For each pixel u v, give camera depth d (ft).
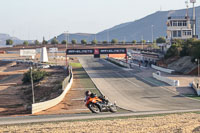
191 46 297.53
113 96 151.43
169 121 60.18
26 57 530.68
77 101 135.54
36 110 107.86
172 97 145.48
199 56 249.55
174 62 294.46
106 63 381.81
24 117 76.54
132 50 538.47
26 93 196.75
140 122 59.00
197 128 51.83
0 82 273.95
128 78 228.63
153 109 105.91
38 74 250.98
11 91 210.79
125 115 74.69
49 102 119.14
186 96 147.95
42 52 409.90
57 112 106.63
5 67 391.86
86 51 326.44
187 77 223.30
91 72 277.85
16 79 278.05
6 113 122.31
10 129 53.72
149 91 167.22
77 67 334.24
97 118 67.77
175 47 315.99
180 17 372.79
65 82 175.73
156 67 295.07
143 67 318.45
